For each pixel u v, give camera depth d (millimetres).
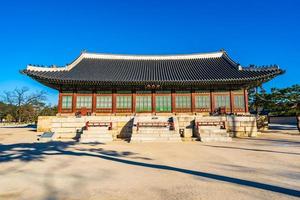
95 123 25312
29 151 15297
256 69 29047
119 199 6449
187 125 25312
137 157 13094
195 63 37281
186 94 30891
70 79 27156
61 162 11625
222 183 7898
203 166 10680
